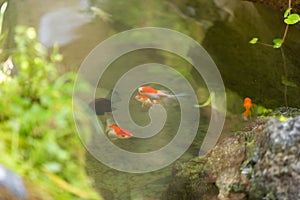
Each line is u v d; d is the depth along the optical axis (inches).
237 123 149.3
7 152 71.5
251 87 169.0
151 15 224.2
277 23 198.7
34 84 86.3
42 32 203.0
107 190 117.6
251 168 103.7
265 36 195.5
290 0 189.3
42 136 77.6
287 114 141.5
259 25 202.5
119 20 220.2
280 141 97.4
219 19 213.9
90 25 213.0
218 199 105.1
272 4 204.2
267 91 165.3
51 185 71.3
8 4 219.0
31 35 103.7
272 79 171.5
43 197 67.4
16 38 99.2
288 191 95.0
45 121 79.4
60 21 211.8
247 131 119.1
